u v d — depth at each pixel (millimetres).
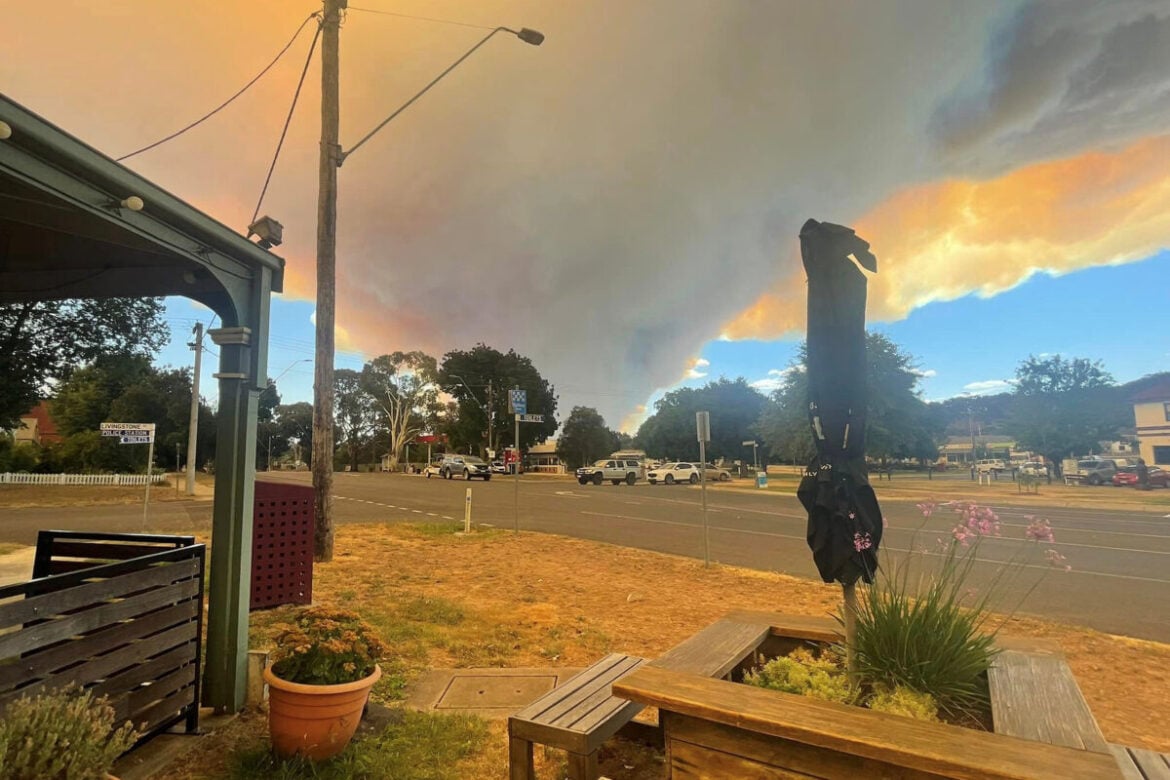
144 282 4109
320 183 9727
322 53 9820
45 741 2084
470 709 3938
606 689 3109
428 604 6445
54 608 2539
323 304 9336
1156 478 35094
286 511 6414
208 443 55906
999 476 53188
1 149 2416
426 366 77250
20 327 20469
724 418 68000
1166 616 6938
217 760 3115
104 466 38906
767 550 11227
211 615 3693
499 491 27375
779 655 3510
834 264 2979
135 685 2994
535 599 6965
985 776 1782
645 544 11891
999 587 8266
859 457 2930
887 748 1929
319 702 3020
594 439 85438
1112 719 4070
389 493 24875
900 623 2830
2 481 29969
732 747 2295
